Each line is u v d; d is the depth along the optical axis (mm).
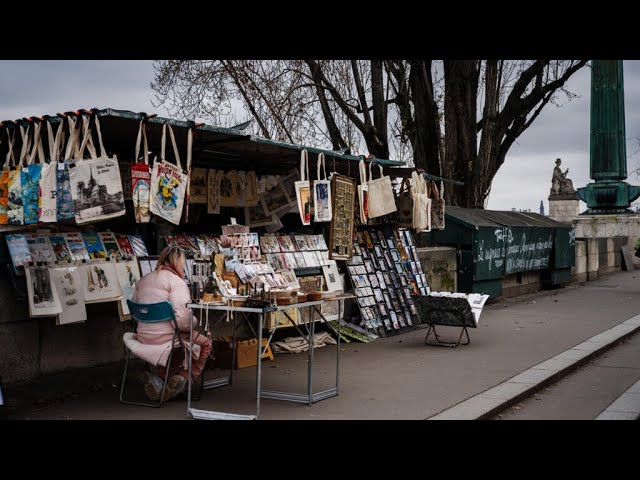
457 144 20000
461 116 19859
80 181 6555
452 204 20141
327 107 20516
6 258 6957
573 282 23031
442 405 7195
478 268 15906
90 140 6641
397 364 9508
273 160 10164
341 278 11703
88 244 7492
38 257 7004
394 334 12273
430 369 9148
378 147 20562
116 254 7715
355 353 10391
